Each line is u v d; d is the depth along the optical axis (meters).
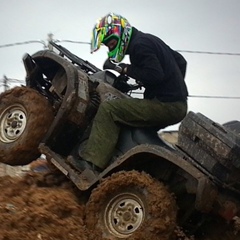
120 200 5.81
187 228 6.20
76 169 6.40
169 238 5.50
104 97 6.62
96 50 6.54
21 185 6.50
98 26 6.52
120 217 5.75
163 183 5.92
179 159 5.63
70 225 5.74
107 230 5.74
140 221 5.62
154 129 6.55
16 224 5.41
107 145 6.29
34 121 6.61
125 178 5.74
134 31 6.50
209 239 6.37
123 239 5.56
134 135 6.38
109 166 6.05
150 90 6.47
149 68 6.23
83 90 6.55
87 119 6.65
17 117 6.82
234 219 6.47
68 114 6.48
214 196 5.61
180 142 6.10
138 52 6.31
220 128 5.91
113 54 6.51
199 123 5.92
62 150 6.75
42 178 6.81
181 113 6.44
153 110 6.32
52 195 6.11
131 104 6.33
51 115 6.74
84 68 7.24
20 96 6.80
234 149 5.62
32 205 5.88
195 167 5.77
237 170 5.71
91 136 6.36
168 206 5.54
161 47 6.42
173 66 6.45
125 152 6.36
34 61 7.07
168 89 6.39
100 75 6.96
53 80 6.89
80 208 6.05
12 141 6.73
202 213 6.07
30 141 6.60
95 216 5.83
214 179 5.79
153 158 6.00
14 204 5.80
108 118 6.33
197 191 5.50
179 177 5.97
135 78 6.36
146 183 5.64
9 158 6.68
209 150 5.80
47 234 5.45
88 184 6.19
